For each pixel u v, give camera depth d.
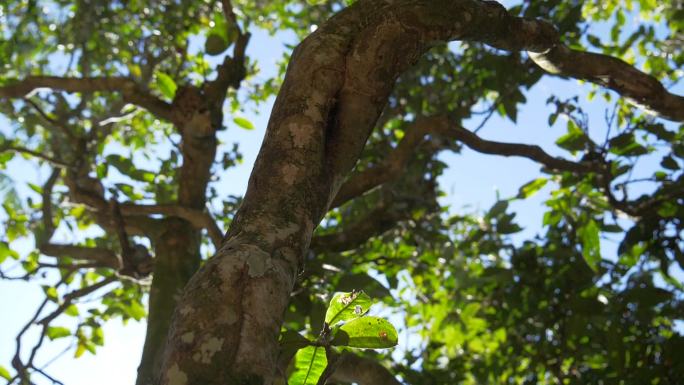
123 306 5.04
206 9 6.71
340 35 2.42
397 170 4.39
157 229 4.33
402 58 2.45
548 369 5.39
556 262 5.26
